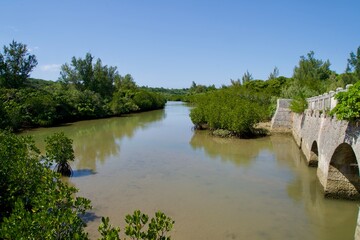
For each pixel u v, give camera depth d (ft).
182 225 40.40
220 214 44.01
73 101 180.14
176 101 496.64
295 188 54.95
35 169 37.32
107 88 237.04
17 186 34.58
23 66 190.60
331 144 45.91
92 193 52.34
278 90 188.03
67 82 220.02
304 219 42.32
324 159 51.03
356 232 32.83
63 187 28.04
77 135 118.93
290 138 109.50
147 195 51.49
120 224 40.19
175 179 60.34
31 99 146.51
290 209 45.75
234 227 39.99
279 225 40.63
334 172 46.96
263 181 59.06
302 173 64.39
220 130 116.57
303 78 177.99
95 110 191.31
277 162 74.23
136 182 58.44
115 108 205.57
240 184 57.31
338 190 47.26
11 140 43.19
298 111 89.40
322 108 59.11
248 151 87.71
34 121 143.64
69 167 63.10
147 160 76.18
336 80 154.20
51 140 61.67
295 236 37.73
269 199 49.78
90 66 225.97
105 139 108.78
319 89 140.87
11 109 129.90
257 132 116.26
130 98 251.60
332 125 45.93
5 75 183.83
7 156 38.68
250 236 37.65
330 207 45.78
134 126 149.89
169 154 83.25
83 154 83.25
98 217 42.63
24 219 20.71
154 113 237.04
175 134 121.08
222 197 50.67
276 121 117.08
